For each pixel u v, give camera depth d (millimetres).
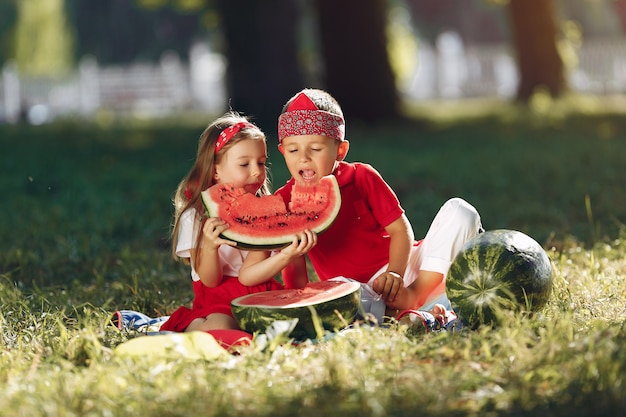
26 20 73000
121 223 13633
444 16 78250
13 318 7820
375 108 33188
